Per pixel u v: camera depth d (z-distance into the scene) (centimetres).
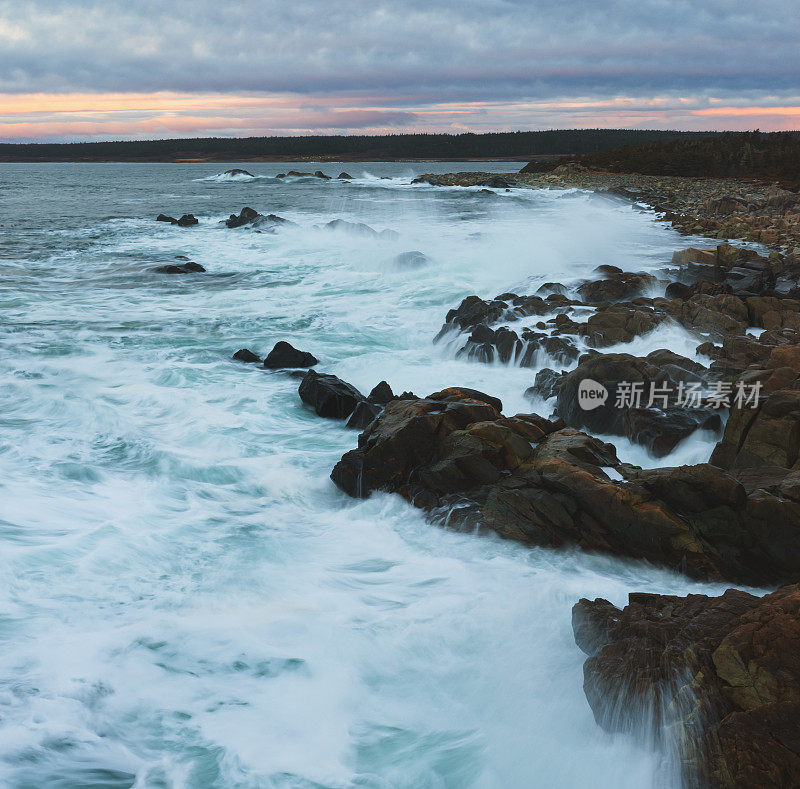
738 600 508
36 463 897
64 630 559
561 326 1390
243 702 490
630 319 1365
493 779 433
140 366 1356
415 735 469
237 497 845
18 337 1546
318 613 601
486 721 484
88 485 843
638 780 427
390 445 853
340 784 424
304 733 465
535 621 598
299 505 837
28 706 471
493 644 566
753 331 1398
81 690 490
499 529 751
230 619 586
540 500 754
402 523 792
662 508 715
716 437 927
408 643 562
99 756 436
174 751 444
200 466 908
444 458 836
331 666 531
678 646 476
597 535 729
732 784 394
